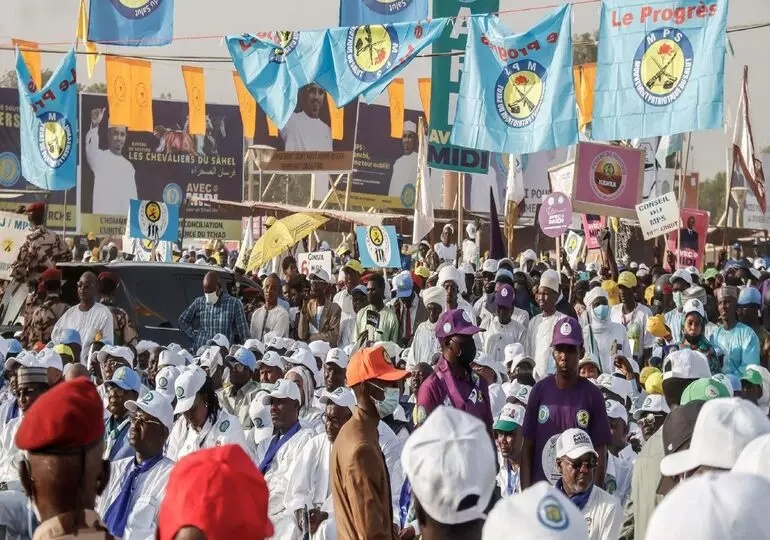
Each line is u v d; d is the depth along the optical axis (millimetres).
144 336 13578
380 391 5801
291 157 32250
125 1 14852
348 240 28562
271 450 7875
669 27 11836
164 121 44781
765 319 14836
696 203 44500
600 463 7172
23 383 8617
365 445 5453
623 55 12055
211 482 3141
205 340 13188
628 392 9258
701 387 5574
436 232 34719
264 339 12984
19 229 15875
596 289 11984
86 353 12367
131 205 19625
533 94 12891
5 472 8461
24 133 17953
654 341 12836
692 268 17125
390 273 21312
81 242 37125
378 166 45656
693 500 2277
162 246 24953
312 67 14070
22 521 5055
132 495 6859
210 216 44750
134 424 6922
